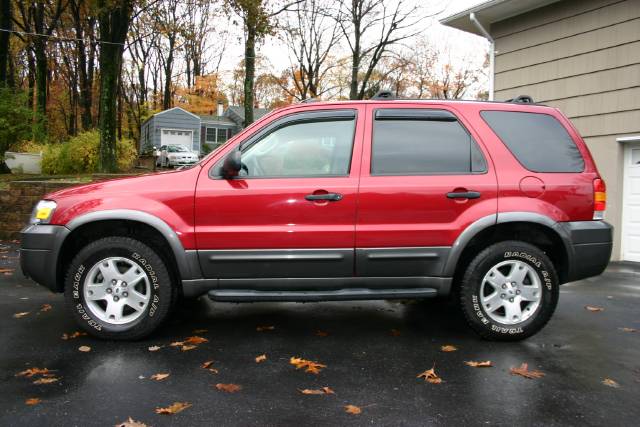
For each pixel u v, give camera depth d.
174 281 4.11
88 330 3.90
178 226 3.81
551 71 9.94
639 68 8.62
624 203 9.14
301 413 2.76
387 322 4.61
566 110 9.73
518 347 3.93
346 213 3.84
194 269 3.85
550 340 4.12
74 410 2.76
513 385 3.18
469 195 3.88
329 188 3.84
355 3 27.86
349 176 3.90
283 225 3.84
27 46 25.50
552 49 9.91
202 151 37.59
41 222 3.94
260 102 45.44
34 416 2.68
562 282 4.15
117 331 3.89
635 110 8.70
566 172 4.04
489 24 11.11
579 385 3.19
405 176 3.91
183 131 36.16
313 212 3.84
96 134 16.84
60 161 16.41
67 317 4.60
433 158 3.99
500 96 10.92
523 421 2.70
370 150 3.97
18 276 6.35
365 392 3.05
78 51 27.22
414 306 5.22
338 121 4.06
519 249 3.95
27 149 18.02
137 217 3.79
